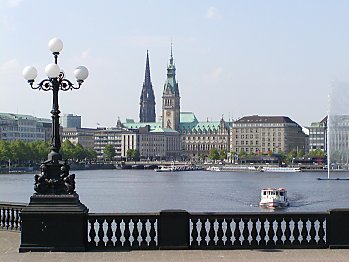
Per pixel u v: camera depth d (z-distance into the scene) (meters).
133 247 28.72
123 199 147.00
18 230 35.19
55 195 28.50
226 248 28.78
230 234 29.03
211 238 28.84
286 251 28.44
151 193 170.75
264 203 130.75
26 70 29.48
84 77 29.72
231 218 28.94
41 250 28.22
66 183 28.66
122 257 27.19
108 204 132.62
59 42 29.25
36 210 28.25
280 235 29.08
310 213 29.03
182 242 28.69
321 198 155.12
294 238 29.11
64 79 29.66
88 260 26.64
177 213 28.66
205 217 28.83
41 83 29.73
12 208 35.62
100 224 28.86
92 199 147.25
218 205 133.38
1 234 34.00
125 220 28.91
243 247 28.88
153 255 27.56
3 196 150.00
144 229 28.91
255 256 27.38
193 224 28.88
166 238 28.67
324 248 28.95
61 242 28.28
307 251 28.44
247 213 29.03
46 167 28.77
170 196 158.50
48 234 28.30
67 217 28.27
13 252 28.38
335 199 152.12
